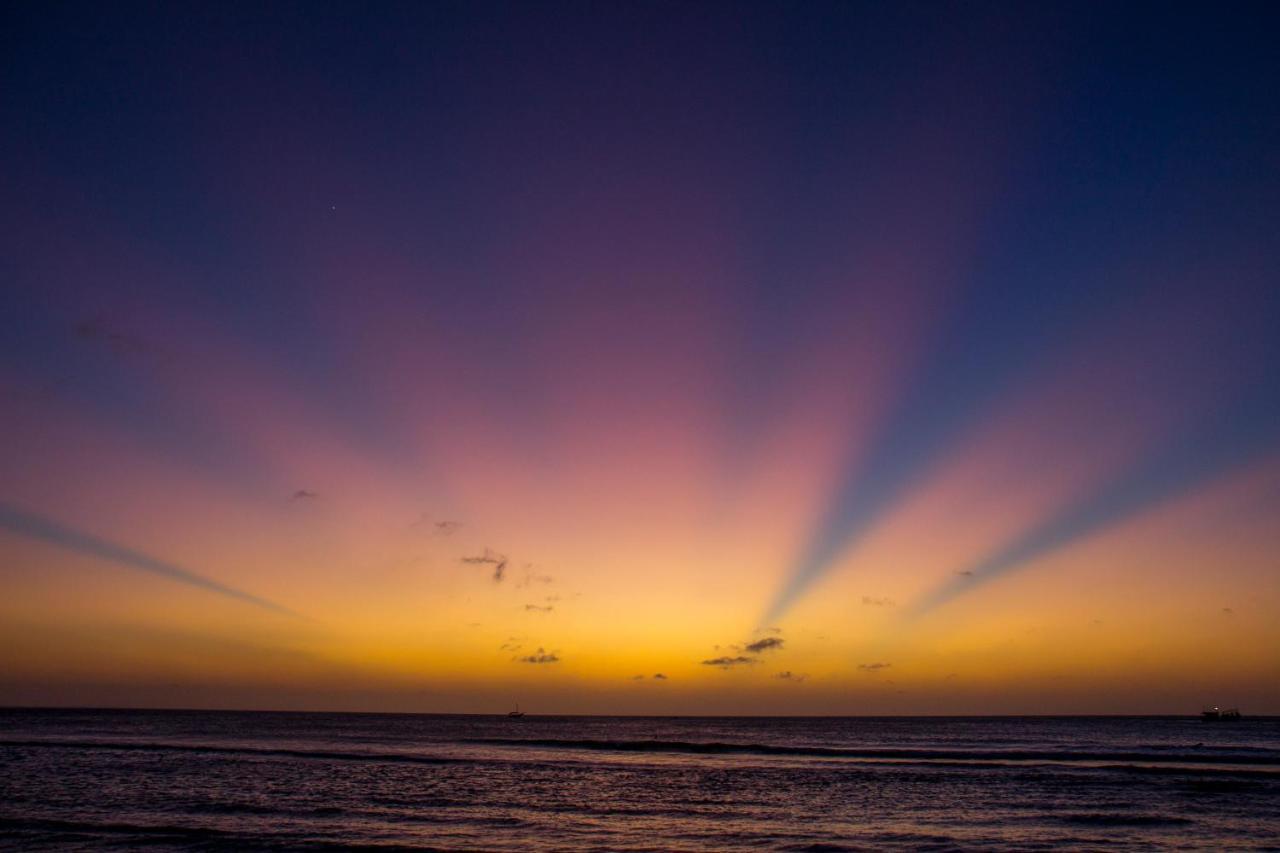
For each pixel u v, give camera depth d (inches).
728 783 2272.4
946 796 1988.2
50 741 3762.3
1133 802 1870.1
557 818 1622.8
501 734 5910.4
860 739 5196.9
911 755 3297.2
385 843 1327.5
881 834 1464.1
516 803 1834.4
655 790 2110.0
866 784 2245.3
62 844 1285.7
